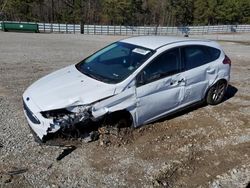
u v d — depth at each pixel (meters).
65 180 4.32
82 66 6.00
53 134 4.80
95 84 5.21
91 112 4.89
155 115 5.86
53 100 4.86
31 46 17.27
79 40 24.73
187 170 4.73
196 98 6.67
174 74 5.91
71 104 4.82
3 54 13.42
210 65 6.71
